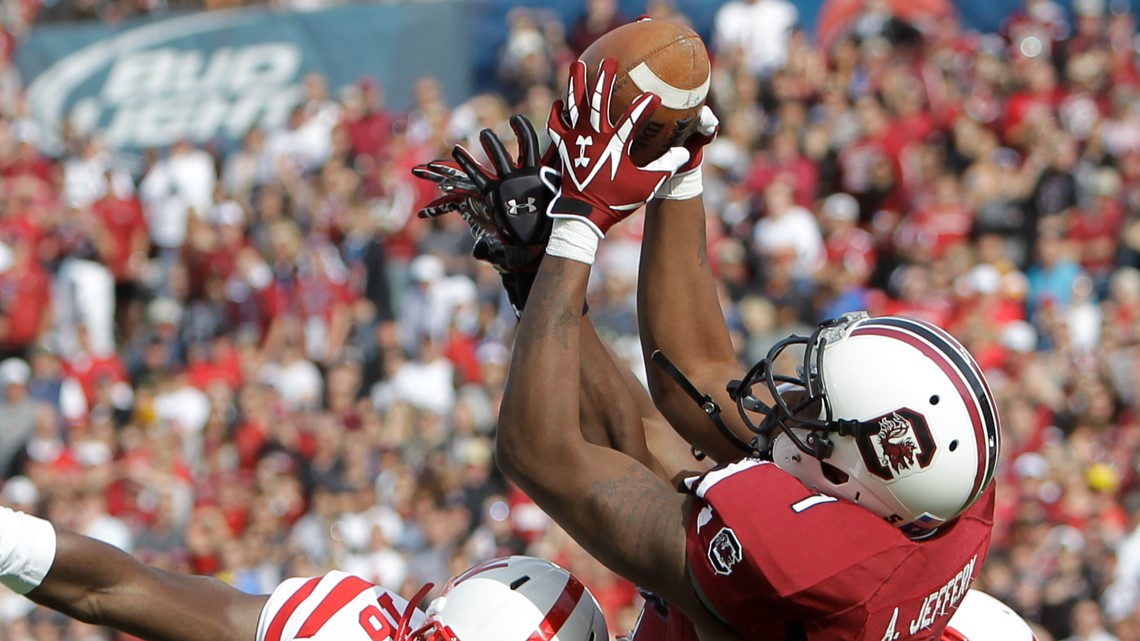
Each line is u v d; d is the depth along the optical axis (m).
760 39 45.91
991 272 36.97
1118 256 38.69
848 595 9.21
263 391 37.00
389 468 35.22
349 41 48.75
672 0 47.12
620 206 9.79
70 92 50.41
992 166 41.25
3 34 50.81
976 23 46.84
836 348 9.66
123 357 43.72
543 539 29.67
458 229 41.09
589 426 10.87
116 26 50.62
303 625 10.40
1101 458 32.25
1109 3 46.47
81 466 36.91
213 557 33.38
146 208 45.91
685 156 10.06
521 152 10.25
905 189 41.38
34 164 46.91
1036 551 29.53
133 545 34.41
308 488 34.81
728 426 10.88
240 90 49.22
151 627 10.19
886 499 9.44
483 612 10.19
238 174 46.56
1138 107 42.44
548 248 9.87
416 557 32.75
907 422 9.26
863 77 44.53
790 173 41.16
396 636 10.53
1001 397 33.25
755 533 9.24
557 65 47.50
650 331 11.09
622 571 9.80
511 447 9.84
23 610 31.14
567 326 9.77
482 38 48.09
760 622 9.33
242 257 42.72
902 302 37.03
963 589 9.98
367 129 45.47
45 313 43.59
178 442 37.22
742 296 37.12
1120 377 33.72
